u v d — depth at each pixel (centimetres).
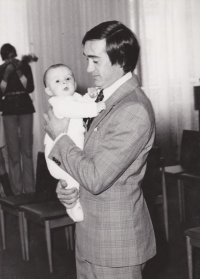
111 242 161
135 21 682
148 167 378
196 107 538
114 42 158
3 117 543
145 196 380
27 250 372
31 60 612
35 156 624
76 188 176
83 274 175
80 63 661
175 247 380
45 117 176
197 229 280
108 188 162
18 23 616
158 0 685
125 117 157
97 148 163
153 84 692
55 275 338
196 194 496
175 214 471
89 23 666
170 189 574
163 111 698
